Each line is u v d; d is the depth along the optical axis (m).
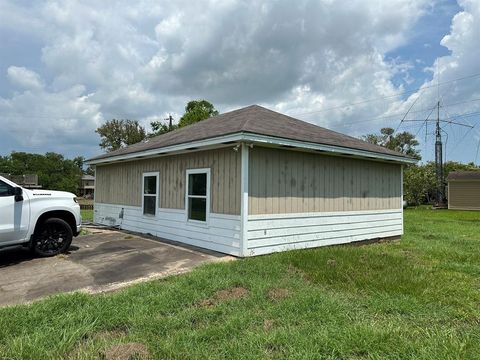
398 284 5.28
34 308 4.21
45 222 7.32
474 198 30.30
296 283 5.34
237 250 7.37
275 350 3.31
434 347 3.28
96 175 14.38
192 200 8.86
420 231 13.07
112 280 5.71
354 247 8.76
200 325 3.91
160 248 8.31
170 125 36.41
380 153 9.99
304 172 8.59
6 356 3.11
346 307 4.38
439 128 34.75
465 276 5.98
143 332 3.67
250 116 9.09
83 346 3.37
